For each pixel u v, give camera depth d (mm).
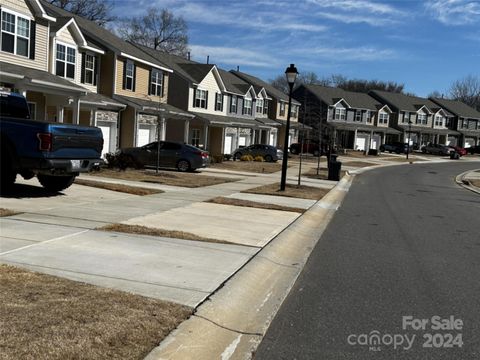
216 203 14305
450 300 6445
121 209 11594
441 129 89562
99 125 28344
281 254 8719
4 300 4836
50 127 11180
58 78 21141
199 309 5223
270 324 5391
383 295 6574
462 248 10109
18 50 20938
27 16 21219
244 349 4699
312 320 5559
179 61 44469
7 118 11453
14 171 12008
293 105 68375
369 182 30672
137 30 68562
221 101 45344
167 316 4875
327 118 71062
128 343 4168
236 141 48094
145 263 6918
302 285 6969
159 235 8914
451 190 27766
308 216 13461
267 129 54188
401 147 76188
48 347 3893
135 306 5023
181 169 26422
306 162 46969
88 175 18578
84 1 53094
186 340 4465
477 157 81000
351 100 77438
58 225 9023
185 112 37438
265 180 24500
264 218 12312
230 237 9445
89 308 4812
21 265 6285
